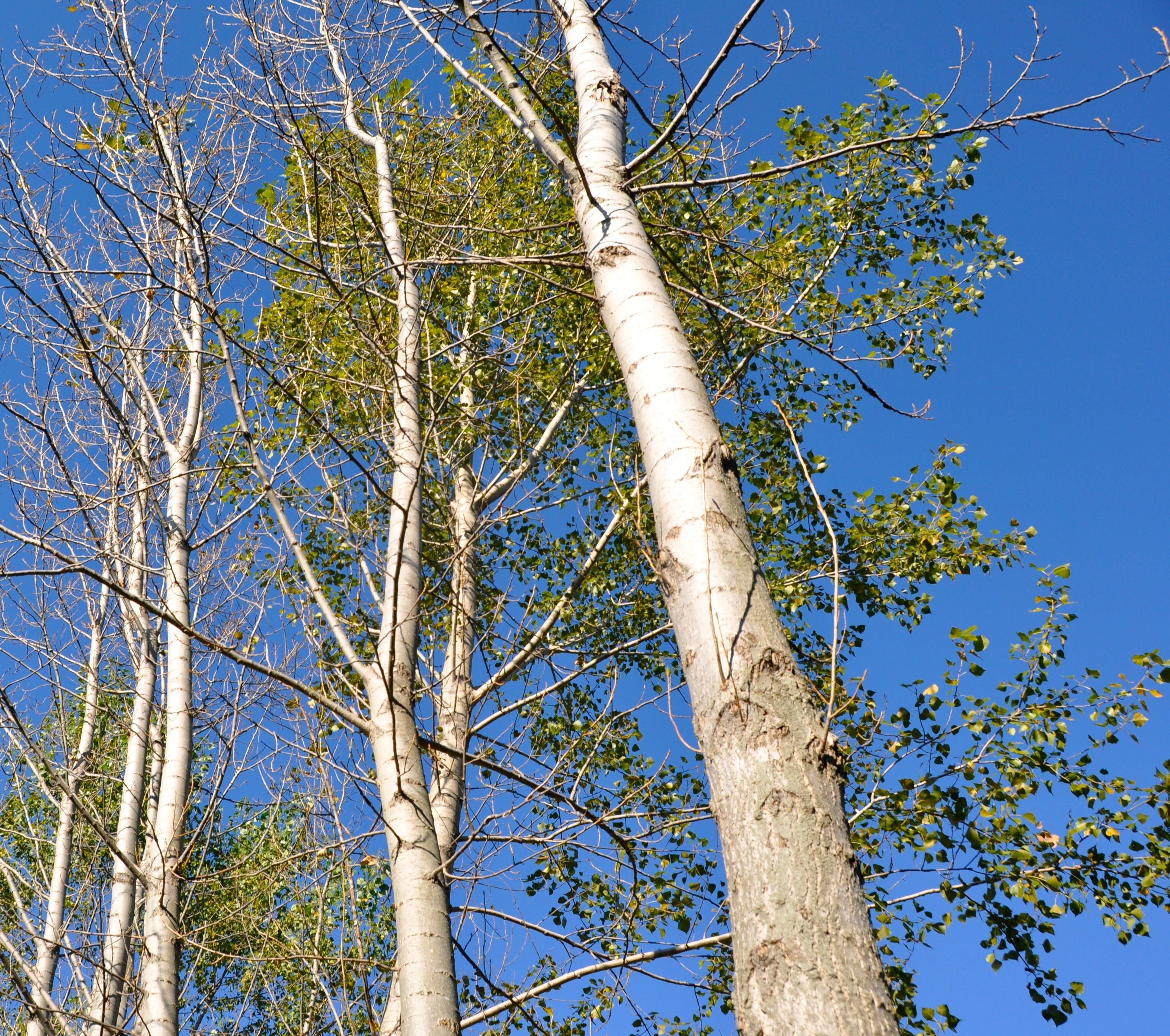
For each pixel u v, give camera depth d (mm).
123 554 6004
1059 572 5590
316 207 3879
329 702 3412
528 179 7184
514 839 4004
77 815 5734
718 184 3092
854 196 6723
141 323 6281
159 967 4223
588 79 3477
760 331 5508
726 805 1797
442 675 4031
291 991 4691
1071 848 5004
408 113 5703
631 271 2785
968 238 6848
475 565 5637
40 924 5266
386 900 4773
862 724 5363
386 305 5004
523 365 5938
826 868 1636
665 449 2334
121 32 4809
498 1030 4914
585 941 5137
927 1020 4605
